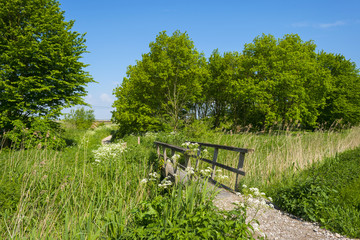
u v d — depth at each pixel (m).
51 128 13.00
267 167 7.57
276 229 4.03
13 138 11.43
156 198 3.45
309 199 4.79
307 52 26.77
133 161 9.20
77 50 15.34
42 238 3.70
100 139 25.39
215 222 2.99
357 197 5.10
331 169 7.47
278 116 23.36
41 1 14.12
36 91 13.02
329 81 25.53
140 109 20.89
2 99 12.68
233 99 29.75
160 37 19.48
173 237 2.83
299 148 9.30
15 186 5.84
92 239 3.39
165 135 14.93
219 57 29.80
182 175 5.70
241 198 4.93
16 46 12.27
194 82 20.34
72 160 9.13
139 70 20.70
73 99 14.74
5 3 12.88
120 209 3.88
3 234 4.00
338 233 3.97
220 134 14.20
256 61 23.75
